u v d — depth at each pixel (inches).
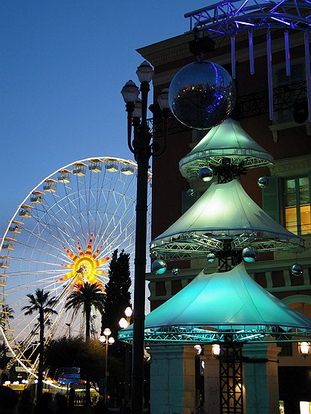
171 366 935.0
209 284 740.7
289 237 771.4
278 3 622.2
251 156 861.8
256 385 859.4
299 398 951.6
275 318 657.6
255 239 838.5
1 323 2496.3
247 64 1025.5
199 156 870.4
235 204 791.7
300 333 729.0
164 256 912.3
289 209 960.9
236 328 753.6
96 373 2532.0
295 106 842.8
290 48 988.6
